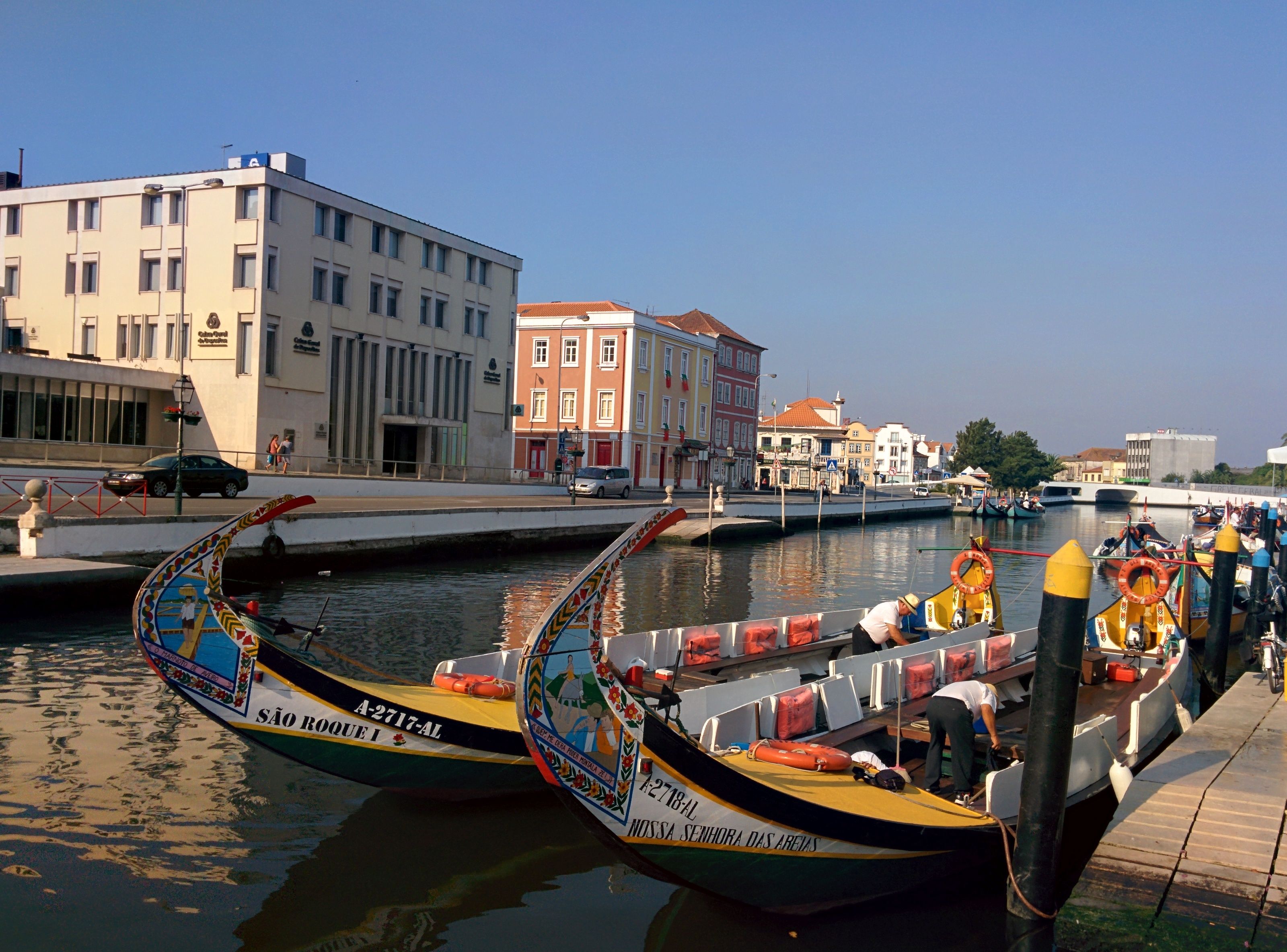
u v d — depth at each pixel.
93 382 36.06
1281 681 12.62
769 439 99.44
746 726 8.23
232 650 7.81
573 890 7.23
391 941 6.34
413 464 42.41
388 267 44.34
